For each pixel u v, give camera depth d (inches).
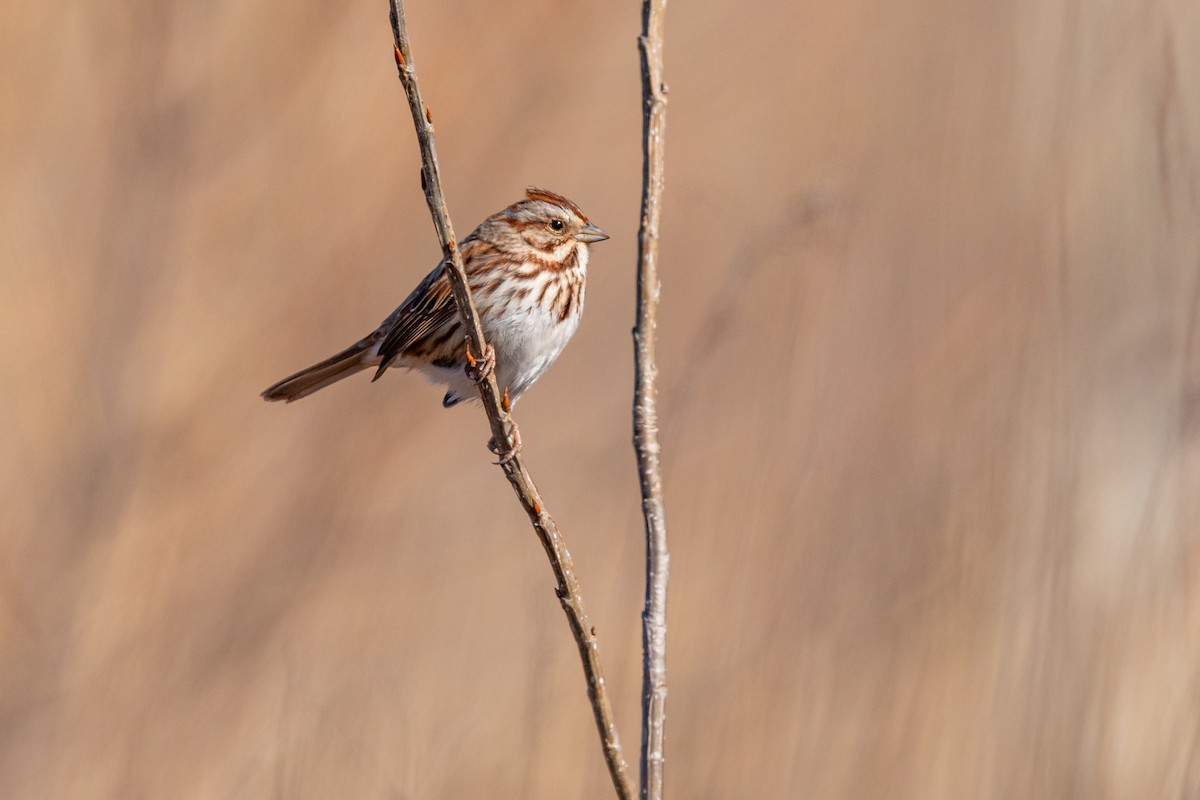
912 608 412.8
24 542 569.6
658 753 229.3
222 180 650.2
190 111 650.8
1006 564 408.8
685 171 649.6
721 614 403.2
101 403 605.6
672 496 416.2
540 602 391.5
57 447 597.3
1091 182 518.0
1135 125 514.6
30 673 524.4
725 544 408.8
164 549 567.8
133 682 515.8
